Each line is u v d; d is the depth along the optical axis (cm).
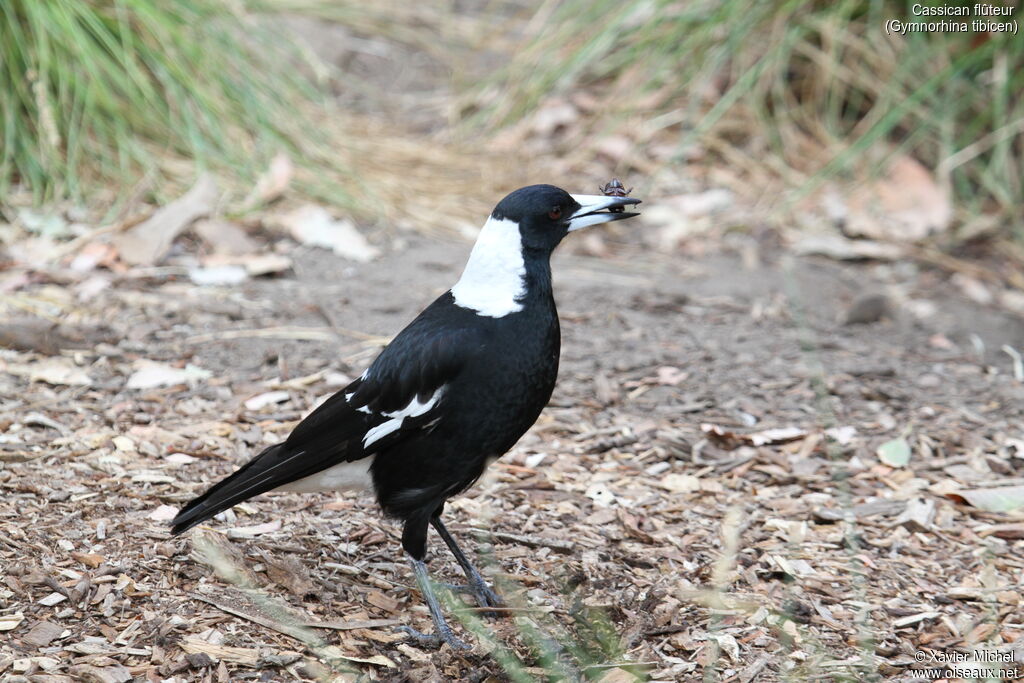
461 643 713
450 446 727
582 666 683
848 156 1471
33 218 1262
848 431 995
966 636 726
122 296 1144
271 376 1028
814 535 841
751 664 690
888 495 898
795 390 1066
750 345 1155
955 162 1482
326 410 734
